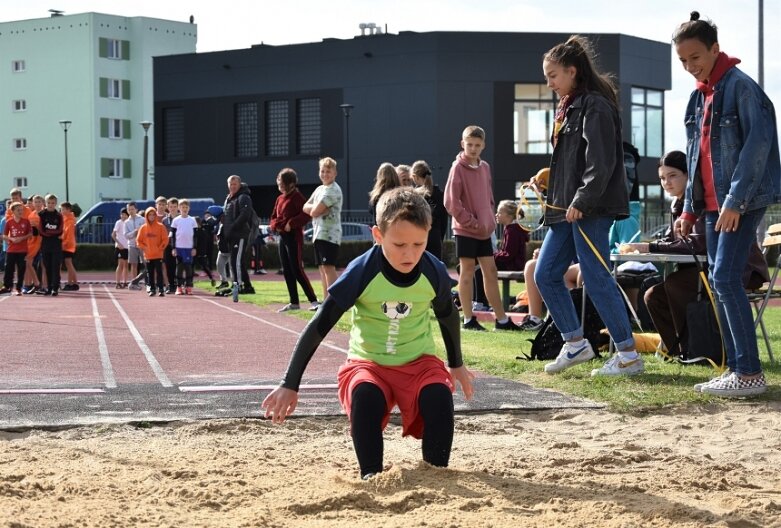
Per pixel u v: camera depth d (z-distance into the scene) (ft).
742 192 24.93
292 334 44.34
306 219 57.52
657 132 200.85
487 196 43.86
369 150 197.06
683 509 14.52
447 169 192.03
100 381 29.25
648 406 24.79
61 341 41.16
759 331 44.52
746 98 25.20
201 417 23.08
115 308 61.98
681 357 31.81
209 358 35.27
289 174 57.41
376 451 15.92
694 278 31.94
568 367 30.01
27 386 28.09
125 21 288.92
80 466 17.87
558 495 15.48
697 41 25.61
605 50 192.65
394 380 16.37
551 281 29.71
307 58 200.95
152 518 13.92
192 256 79.41
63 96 286.87
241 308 61.52
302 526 13.62
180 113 212.23
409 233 15.37
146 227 76.64
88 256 143.84
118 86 289.33
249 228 67.97
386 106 195.62
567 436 21.72
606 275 28.96
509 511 14.34
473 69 191.42
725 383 26.13
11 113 294.25
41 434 21.40
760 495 15.93
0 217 152.87
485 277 44.21
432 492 15.01
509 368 31.07
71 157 286.87
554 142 29.71
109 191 287.28
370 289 15.92
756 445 20.95
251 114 206.49
